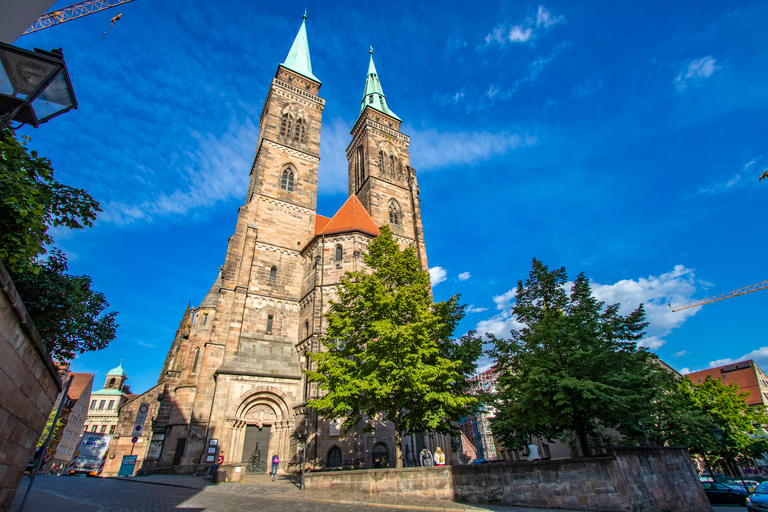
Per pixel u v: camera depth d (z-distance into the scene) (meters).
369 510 15.59
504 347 24.98
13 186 8.43
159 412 41.91
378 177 64.00
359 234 44.31
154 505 15.48
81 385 90.75
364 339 25.14
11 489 10.01
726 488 28.09
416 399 23.53
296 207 53.00
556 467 17.27
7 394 8.55
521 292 26.28
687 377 51.50
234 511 14.72
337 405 22.98
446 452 42.28
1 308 7.73
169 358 58.19
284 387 39.09
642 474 17.48
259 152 55.75
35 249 9.32
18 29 8.69
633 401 23.70
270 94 60.72
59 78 7.19
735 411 47.84
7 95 6.76
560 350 22.11
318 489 22.70
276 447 37.03
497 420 34.00
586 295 24.89
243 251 45.59
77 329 18.16
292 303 45.97
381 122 74.88
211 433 34.88
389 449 34.31
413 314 24.77
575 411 22.38
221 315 41.16
